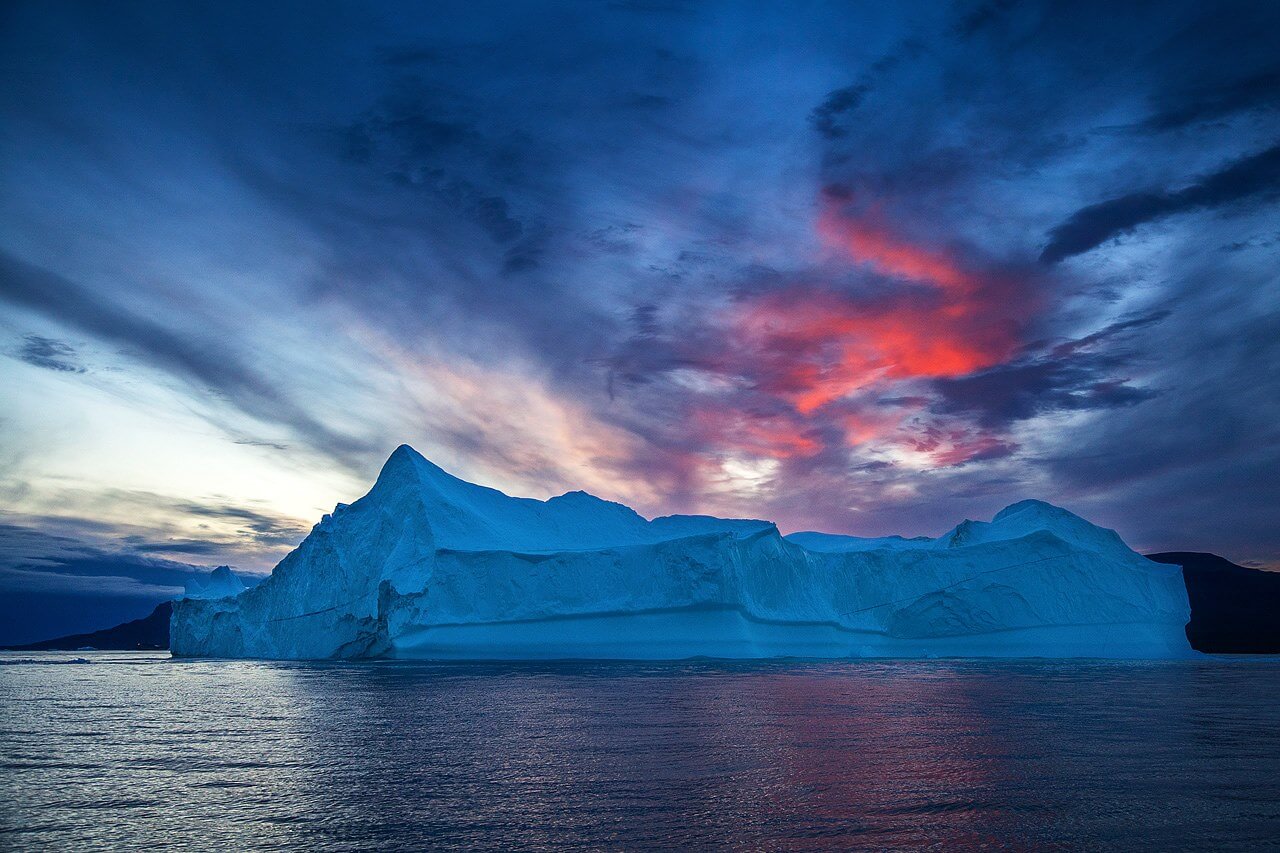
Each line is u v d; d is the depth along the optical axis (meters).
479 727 26.25
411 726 26.62
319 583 66.75
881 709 30.45
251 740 24.34
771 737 24.12
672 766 20.03
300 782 18.55
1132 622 69.81
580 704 32.06
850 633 69.38
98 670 61.81
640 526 74.06
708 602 60.62
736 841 14.02
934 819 15.38
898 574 72.19
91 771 20.08
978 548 72.38
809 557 70.56
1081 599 69.69
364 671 50.97
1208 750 22.27
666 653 60.25
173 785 18.44
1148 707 31.56
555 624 59.97
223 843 14.09
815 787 17.80
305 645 66.56
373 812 15.93
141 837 14.48
